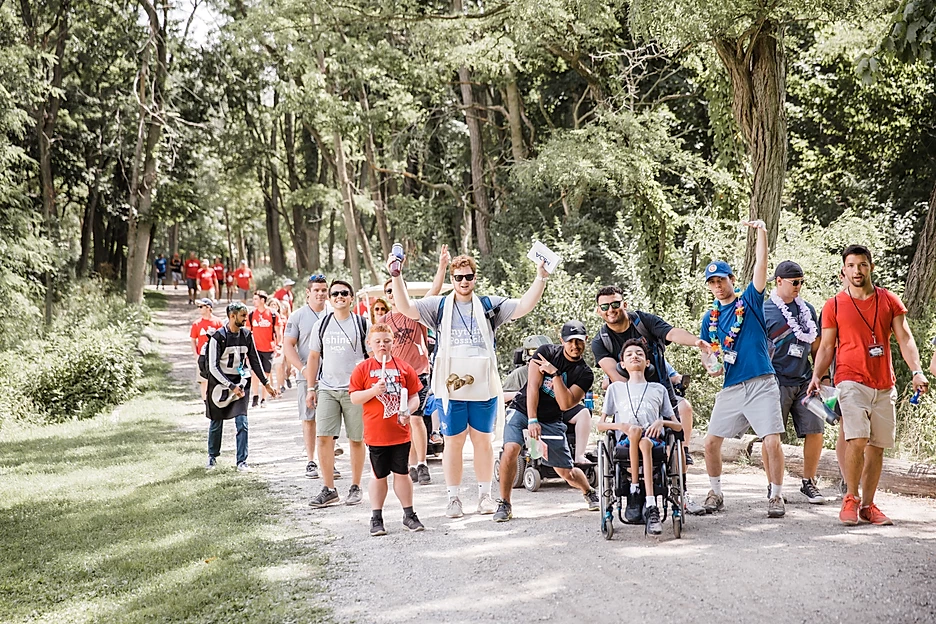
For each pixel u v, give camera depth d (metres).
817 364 7.40
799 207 27.03
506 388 9.87
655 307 16.53
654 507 6.87
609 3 18.22
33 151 33.09
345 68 28.19
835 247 19.45
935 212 13.64
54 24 31.22
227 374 11.02
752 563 6.12
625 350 7.27
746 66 13.98
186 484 10.05
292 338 10.41
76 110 34.66
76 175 37.88
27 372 17.17
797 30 22.91
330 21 23.23
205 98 36.84
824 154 26.91
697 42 13.76
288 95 27.88
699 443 10.89
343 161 31.14
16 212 24.11
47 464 11.84
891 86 24.25
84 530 8.20
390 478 10.32
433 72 27.75
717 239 17.86
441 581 6.12
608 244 24.02
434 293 8.33
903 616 5.06
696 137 26.92
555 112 31.11
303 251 47.84
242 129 38.19
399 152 33.69
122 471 11.11
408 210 33.06
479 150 30.78
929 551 6.31
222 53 33.97
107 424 15.56
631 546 6.74
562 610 5.40
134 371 18.89
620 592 5.66
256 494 9.45
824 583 5.64
